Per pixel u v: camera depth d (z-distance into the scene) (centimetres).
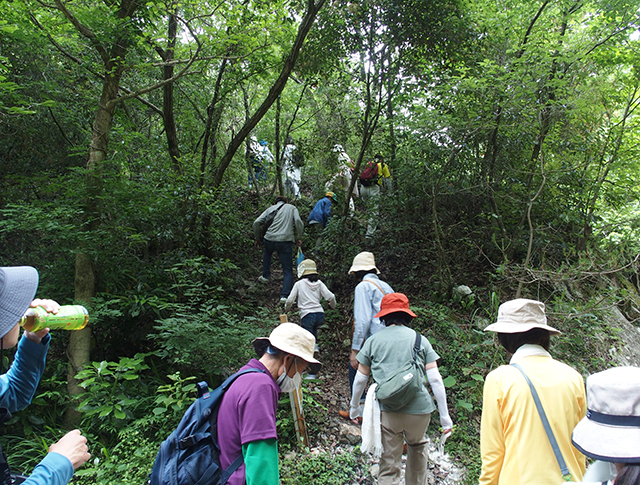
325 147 777
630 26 591
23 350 163
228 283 642
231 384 186
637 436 109
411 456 296
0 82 446
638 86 637
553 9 674
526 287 581
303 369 208
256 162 950
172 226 581
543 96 572
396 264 705
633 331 600
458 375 472
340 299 650
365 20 662
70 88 648
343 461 360
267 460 165
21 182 515
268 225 679
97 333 478
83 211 457
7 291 128
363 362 307
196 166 628
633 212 655
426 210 686
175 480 168
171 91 673
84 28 462
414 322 553
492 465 194
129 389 396
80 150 541
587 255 575
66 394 393
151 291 501
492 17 677
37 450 342
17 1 479
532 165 635
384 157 751
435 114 598
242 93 987
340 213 738
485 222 673
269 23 561
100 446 354
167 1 511
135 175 620
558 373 197
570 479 175
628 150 641
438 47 655
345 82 731
